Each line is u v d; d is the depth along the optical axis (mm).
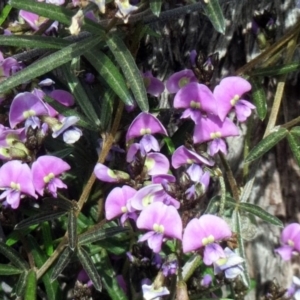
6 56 476
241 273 442
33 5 443
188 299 440
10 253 462
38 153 473
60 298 467
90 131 477
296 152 452
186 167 476
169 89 464
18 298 460
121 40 446
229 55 479
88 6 428
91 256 472
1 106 468
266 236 486
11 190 449
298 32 461
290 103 475
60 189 480
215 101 450
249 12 474
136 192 442
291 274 485
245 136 473
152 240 439
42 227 469
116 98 467
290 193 481
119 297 467
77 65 469
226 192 480
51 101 458
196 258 453
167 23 484
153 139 456
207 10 437
